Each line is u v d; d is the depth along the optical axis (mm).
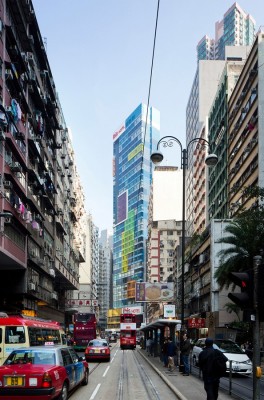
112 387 17438
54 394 11789
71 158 79875
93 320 49562
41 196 49281
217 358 10820
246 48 101688
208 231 63031
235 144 60625
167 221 138500
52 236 57625
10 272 41344
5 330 18234
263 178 47750
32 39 43000
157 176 142250
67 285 76688
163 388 16984
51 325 22484
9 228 34906
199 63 102688
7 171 34062
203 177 83438
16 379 11562
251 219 34969
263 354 24328
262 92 49625
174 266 109250
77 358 16016
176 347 25219
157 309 117375
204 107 100938
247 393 14398
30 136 43438
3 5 34812
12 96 37625
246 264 34594
